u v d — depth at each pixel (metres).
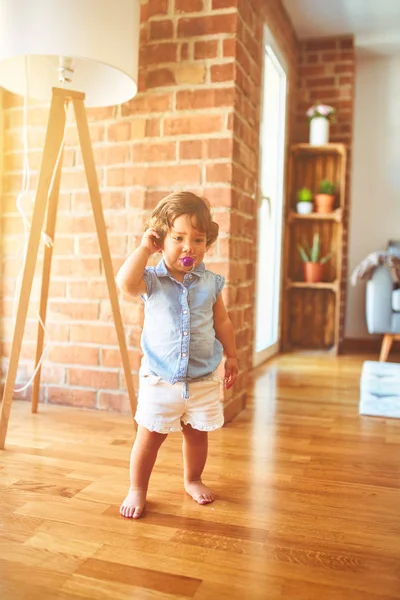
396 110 4.43
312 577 1.07
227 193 2.08
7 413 1.79
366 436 2.04
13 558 1.11
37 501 1.40
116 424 2.09
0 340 2.43
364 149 4.48
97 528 1.26
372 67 4.45
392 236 4.47
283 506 1.41
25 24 1.65
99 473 1.59
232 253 2.12
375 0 3.55
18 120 2.35
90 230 2.28
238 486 1.53
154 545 1.19
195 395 1.38
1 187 2.38
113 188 2.23
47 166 1.81
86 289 2.30
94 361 2.30
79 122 1.86
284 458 1.77
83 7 1.67
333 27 3.98
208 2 2.08
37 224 1.81
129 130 2.20
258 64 2.46
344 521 1.33
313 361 3.75
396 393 2.67
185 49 2.12
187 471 1.47
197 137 2.11
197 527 1.28
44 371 2.37
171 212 1.31
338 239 4.07
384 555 1.17
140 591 1.01
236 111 2.11
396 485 1.57
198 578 1.06
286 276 4.10
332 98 4.20
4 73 1.92
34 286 2.37
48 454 1.74
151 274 1.38
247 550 1.17
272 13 3.28
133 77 1.85
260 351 3.56
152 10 2.14
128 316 2.24
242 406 2.38
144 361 1.41
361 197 4.50
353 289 4.52
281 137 3.88
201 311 1.40
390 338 3.65
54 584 1.02
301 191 4.07
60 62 1.84
